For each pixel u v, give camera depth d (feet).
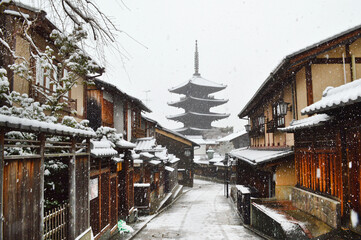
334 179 27.45
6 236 14.26
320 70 37.73
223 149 182.50
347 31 36.09
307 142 33.94
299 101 40.50
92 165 29.99
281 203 39.52
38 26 26.53
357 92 20.88
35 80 26.63
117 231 39.58
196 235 39.14
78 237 23.94
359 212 23.67
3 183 14.14
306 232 26.61
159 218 55.01
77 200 24.31
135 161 61.82
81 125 27.37
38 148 18.33
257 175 51.57
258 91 52.70
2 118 13.50
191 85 207.10
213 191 115.55
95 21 16.92
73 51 22.61
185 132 231.30
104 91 48.65
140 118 76.28
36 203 17.53
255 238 36.29
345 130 25.75
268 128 54.60
